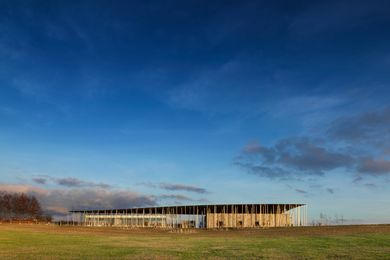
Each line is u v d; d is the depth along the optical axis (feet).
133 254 96.78
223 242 139.54
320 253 98.58
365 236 156.15
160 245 126.52
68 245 126.21
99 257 88.94
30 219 424.46
